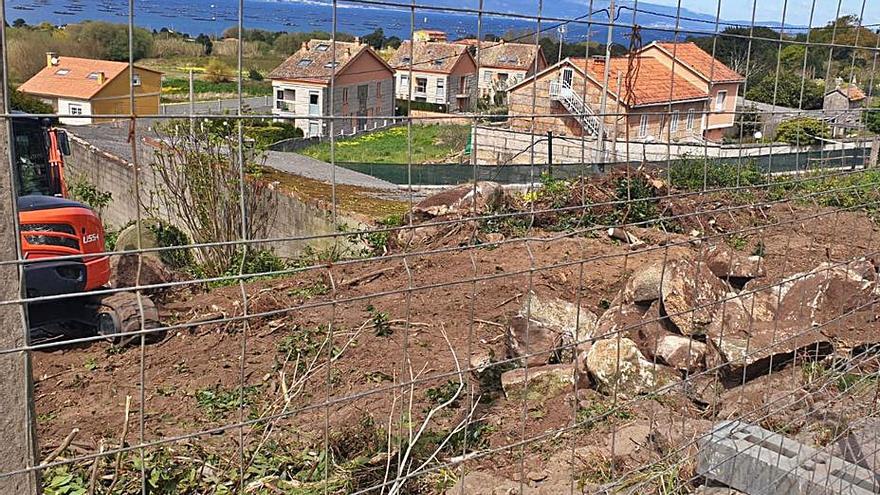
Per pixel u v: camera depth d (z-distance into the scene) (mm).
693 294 5820
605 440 4672
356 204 12414
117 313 6672
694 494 4016
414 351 6355
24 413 2039
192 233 11688
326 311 7430
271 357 6352
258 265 10750
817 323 5934
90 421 5254
